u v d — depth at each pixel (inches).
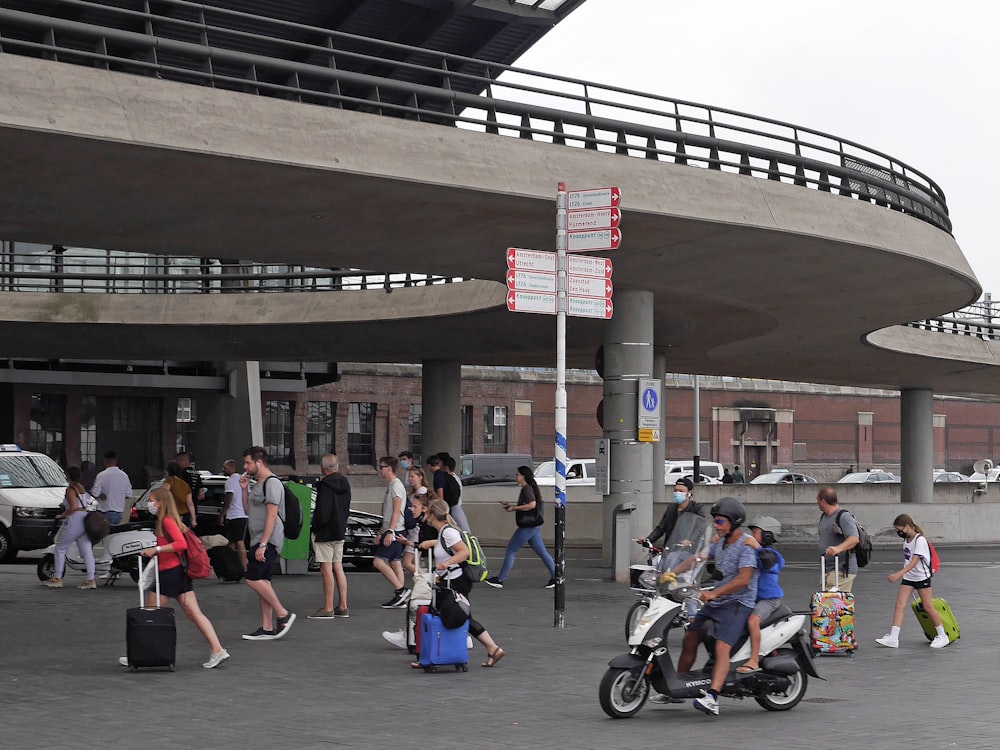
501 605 713.0
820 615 532.4
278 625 569.0
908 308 1102.4
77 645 551.5
